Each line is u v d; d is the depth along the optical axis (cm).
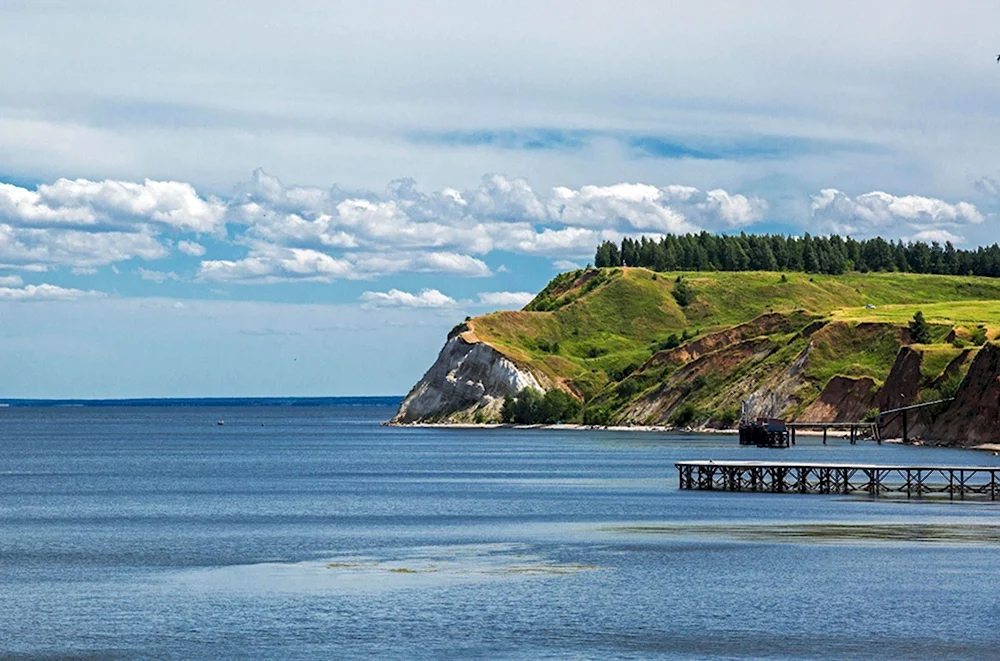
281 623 6069
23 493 14362
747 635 5781
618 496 13025
